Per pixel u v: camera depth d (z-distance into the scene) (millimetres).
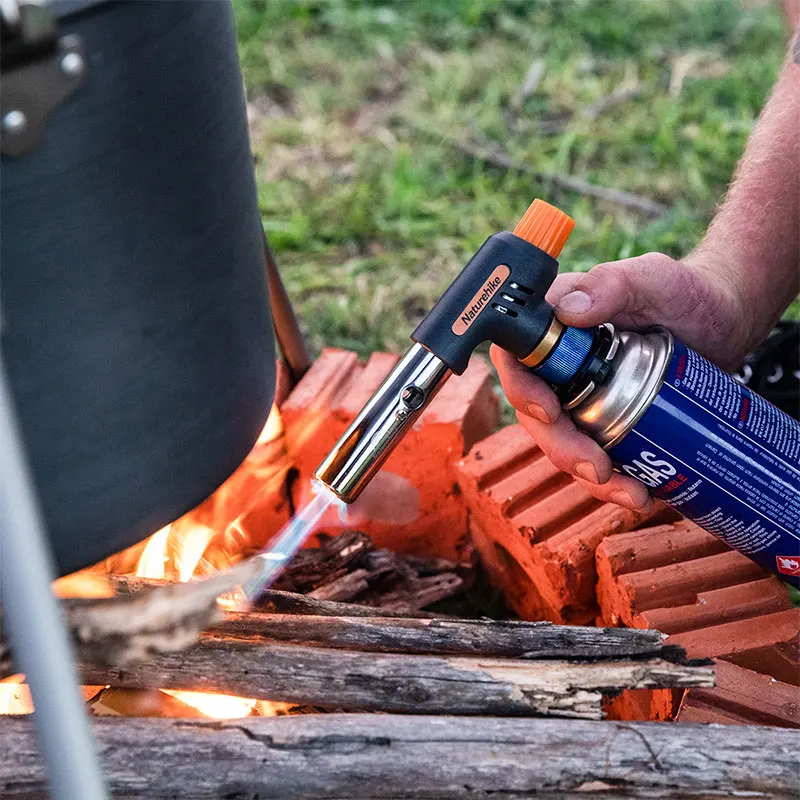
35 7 1013
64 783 1070
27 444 1299
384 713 1513
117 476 1400
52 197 1180
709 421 1585
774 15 4980
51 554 1395
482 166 4055
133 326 1320
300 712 1779
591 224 3631
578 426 1659
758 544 1679
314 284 3432
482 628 1612
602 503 2162
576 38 4926
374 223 3717
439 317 1531
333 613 1781
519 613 2428
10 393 1256
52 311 1241
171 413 1427
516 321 1559
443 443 2332
